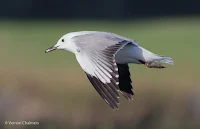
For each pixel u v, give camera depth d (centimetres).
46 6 5522
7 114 1658
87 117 1664
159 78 2005
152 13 5578
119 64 930
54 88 1867
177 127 1672
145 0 5544
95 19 5188
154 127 1664
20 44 2964
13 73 2064
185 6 5522
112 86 777
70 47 848
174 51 2702
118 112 1664
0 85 1866
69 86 1898
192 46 2852
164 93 1836
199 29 3653
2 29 3897
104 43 812
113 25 4394
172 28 3806
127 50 877
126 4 5584
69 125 1639
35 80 1953
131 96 928
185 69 2164
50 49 904
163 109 1720
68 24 4416
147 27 4044
